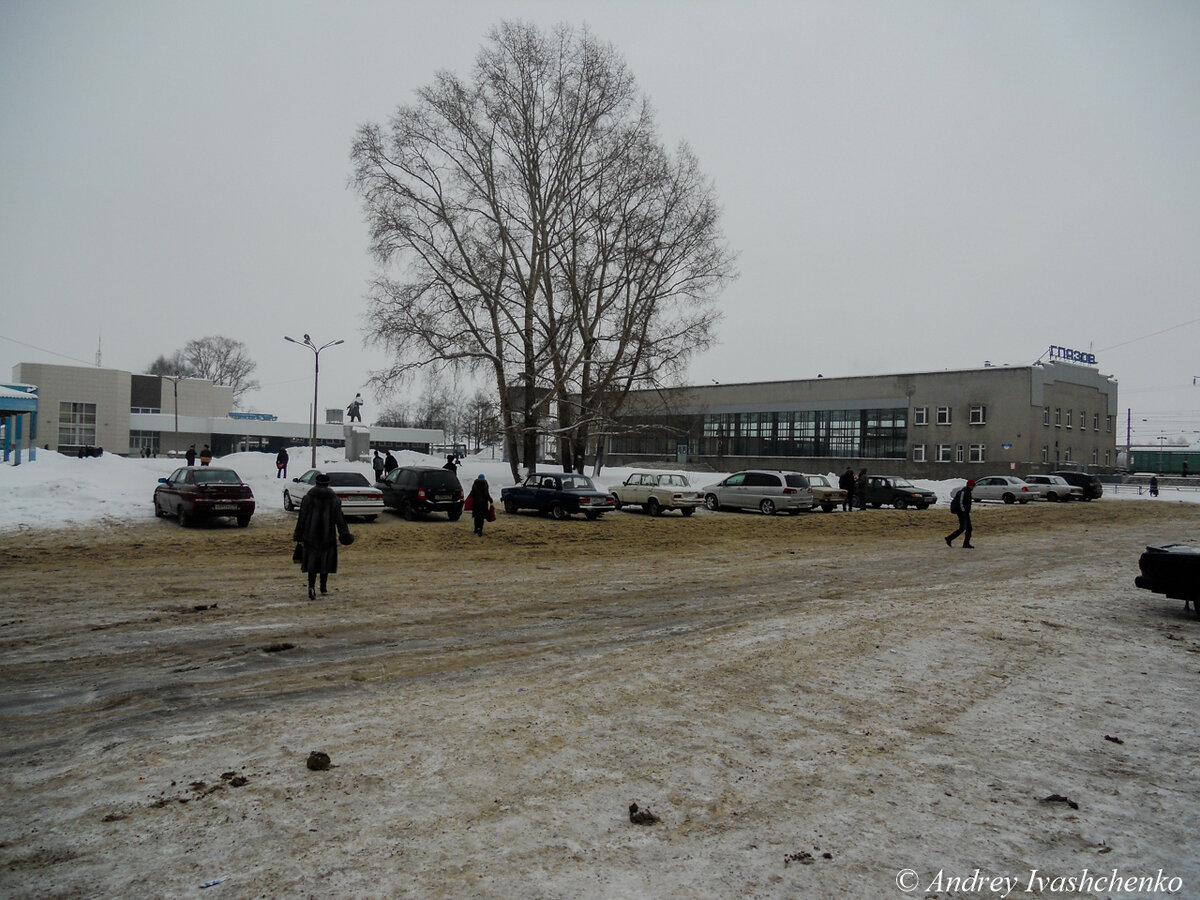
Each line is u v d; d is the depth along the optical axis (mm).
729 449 76375
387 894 3348
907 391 64500
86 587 11148
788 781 4648
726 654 7691
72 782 4480
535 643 8219
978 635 8641
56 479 23078
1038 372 59656
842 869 3650
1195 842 3994
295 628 8758
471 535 19984
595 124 33344
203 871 3521
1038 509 35844
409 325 30953
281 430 91500
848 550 18016
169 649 7734
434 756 4922
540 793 4410
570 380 34062
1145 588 10219
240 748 5031
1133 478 69562
